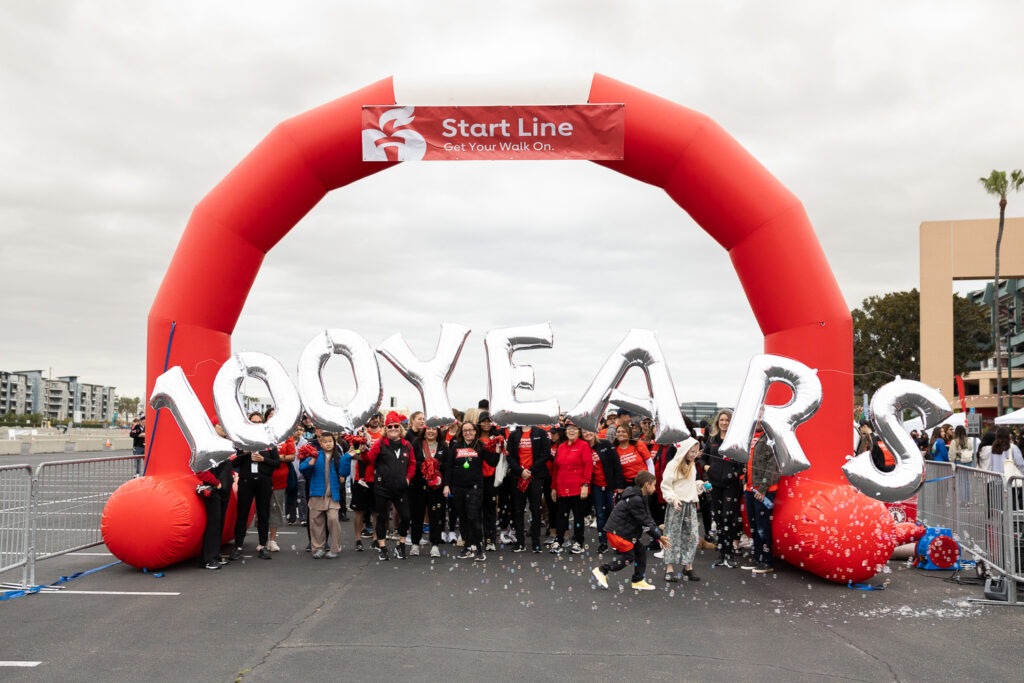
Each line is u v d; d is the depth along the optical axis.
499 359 7.04
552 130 8.17
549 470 10.19
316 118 8.30
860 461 6.89
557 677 4.83
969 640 5.74
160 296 8.45
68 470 8.16
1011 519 6.91
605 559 9.14
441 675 4.85
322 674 4.86
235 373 7.20
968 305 45.78
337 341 7.12
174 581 7.78
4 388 187.00
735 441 6.87
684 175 8.19
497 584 7.67
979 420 15.58
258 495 9.05
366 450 9.62
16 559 7.36
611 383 6.90
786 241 7.98
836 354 7.90
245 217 8.38
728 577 8.04
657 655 5.32
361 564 8.75
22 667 4.98
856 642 5.67
